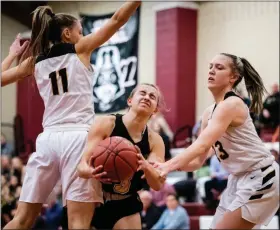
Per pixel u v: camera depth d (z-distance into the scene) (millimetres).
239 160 4828
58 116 4672
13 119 17688
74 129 4617
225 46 15430
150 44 16469
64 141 4578
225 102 4664
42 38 4805
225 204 5004
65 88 4664
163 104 4719
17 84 17641
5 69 5109
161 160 4645
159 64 16062
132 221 4688
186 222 9688
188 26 15852
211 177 10914
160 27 16078
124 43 15805
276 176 4848
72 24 4812
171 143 14031
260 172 4797
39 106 17125
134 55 15633
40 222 10555
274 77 14438
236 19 15234
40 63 4801
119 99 15773
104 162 4254
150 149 4641
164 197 10766
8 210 11422
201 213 10914
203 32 15891
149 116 4664
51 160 4609
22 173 12531
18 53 5219
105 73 16078
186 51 15820
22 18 16812
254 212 4742
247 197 4746
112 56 16016
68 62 4684
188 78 15812
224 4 15461
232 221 4750
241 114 4699
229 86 4926
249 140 4805
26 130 17406
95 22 15594
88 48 4703
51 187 4695
